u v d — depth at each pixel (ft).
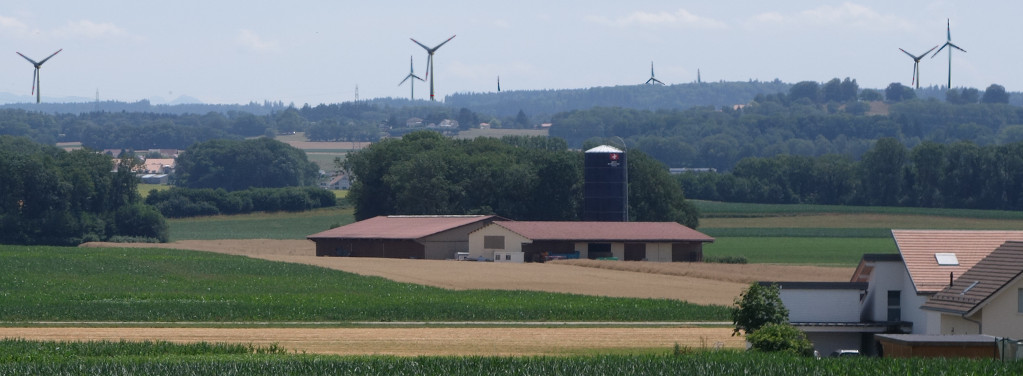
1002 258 594.24
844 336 637.71
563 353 586.04
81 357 508.53
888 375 404.77
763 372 416.05
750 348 553.64
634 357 471.62
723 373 417.69
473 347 608.19
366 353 574.97
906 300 644.27
